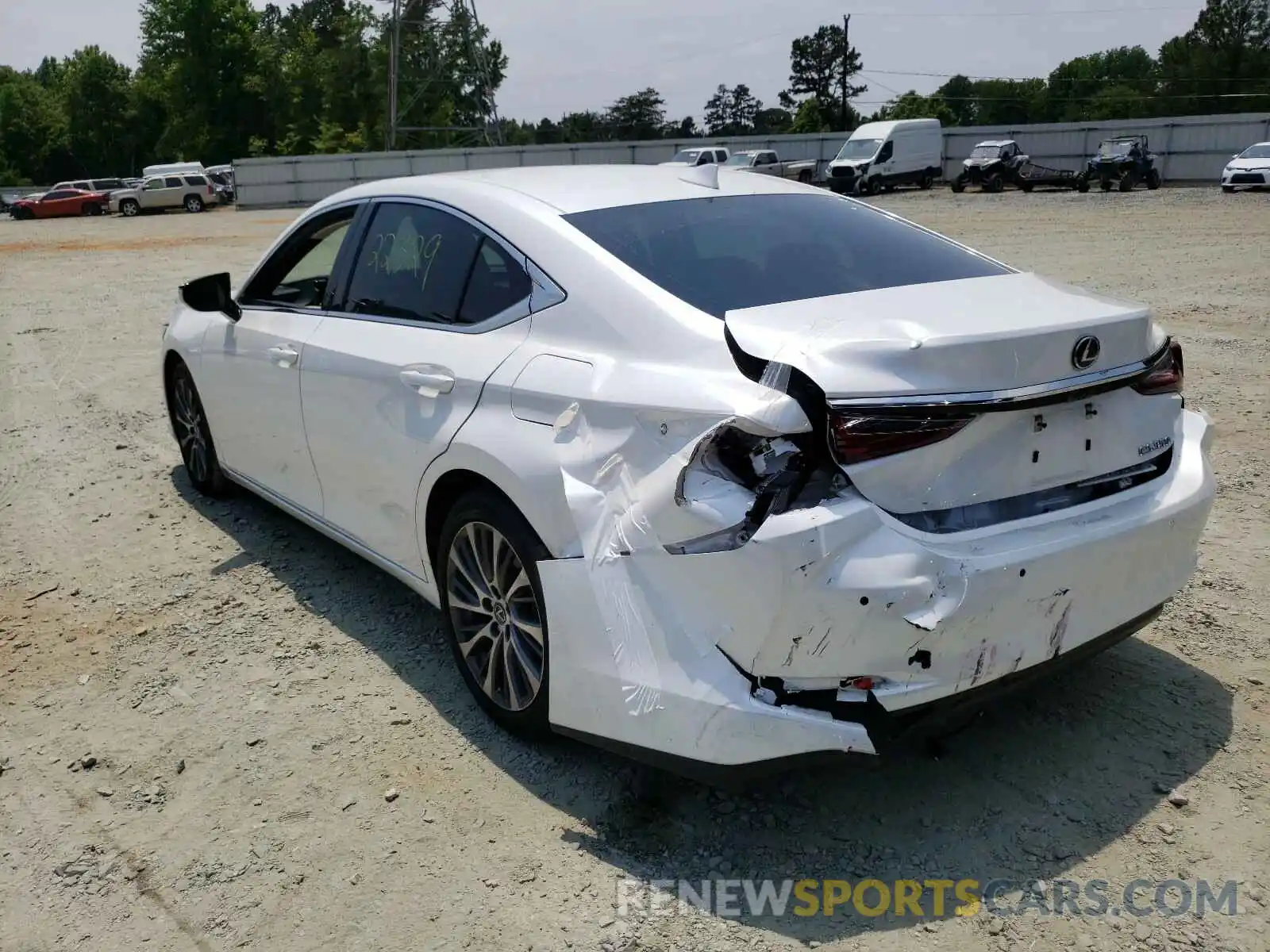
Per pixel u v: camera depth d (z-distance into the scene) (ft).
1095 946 7.54
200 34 251.80
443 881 8.40
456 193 11.43
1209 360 25.64
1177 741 9.95
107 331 36.76
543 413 9.18
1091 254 51.62
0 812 9.54
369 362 11.47
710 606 7.76
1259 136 120.98
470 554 10.41
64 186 148.77
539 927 7.88
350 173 138.10
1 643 12.76
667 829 8.94
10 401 25.86
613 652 8.30
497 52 237.45
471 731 10.52
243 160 137.28
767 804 9.23
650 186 11.39
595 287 9.41
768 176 12.76
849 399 7.48
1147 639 11.96
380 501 11.68
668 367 8.44
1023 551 7.93
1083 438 8.54
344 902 8.22
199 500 17.66
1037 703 10.68
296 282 13.96
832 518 7.43
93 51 295.28
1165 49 308.81
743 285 9.29
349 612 13.28
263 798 9.57
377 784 9.71
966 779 9.49
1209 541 14.65
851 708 7.75
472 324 10.53
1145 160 110.63
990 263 10.85
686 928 7.81
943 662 7.80
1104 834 8.70
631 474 8.26
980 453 7.93
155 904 8.30
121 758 10.30
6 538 16.29
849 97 267.18
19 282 56.03
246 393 14.48
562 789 9.53
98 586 14.32
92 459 20.35
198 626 13.04
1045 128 135.74
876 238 10.94
